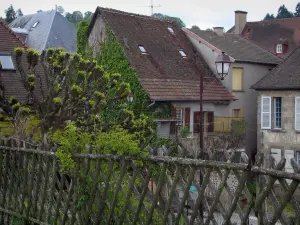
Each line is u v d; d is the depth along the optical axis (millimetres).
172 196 6863
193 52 32125
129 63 26922
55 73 14758
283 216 5727
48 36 41625
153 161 7148
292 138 27047
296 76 27250
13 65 19953
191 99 27094
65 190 8953
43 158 9195
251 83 31969
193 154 6812
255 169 5898
